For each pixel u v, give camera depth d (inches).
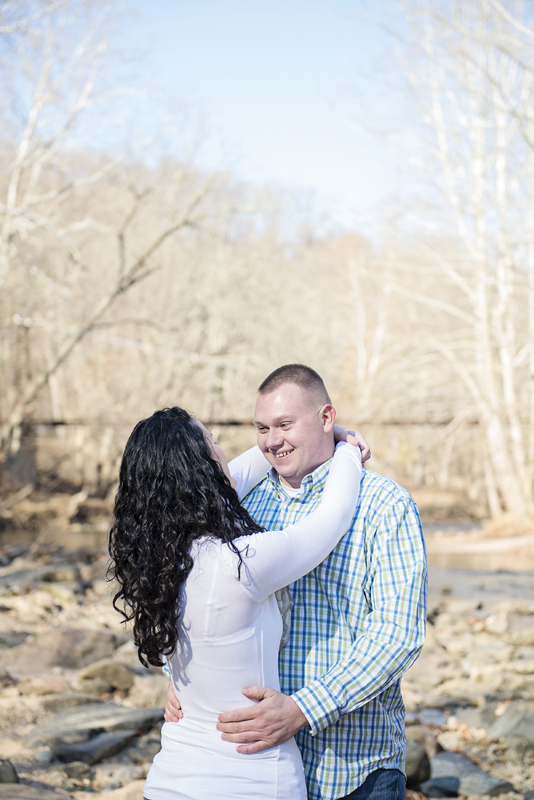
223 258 1121.4
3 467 831.1
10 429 703.1
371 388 983.0
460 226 813.2
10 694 202.8
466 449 1253.1
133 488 78.7
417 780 153.8
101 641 247.4
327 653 82.8
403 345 973.2
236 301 1103.0
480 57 753.6
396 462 1314.0
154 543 76.2
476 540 766.5
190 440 78.8
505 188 799.1
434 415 1037.8
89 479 968.3
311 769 81.4
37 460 936.9
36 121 716.7
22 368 804.0
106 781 153.0
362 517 84.4
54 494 901.2
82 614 313.1
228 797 74.0
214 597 74.9
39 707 193.5
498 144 785.6
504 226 765.9
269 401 89.1
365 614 83.7
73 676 224.7
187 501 76.5
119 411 924.6
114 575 80.8
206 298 1029.8
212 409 958.4
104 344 977.5
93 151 776.9
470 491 1266.0
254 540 76.2
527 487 840.9
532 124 700.0
